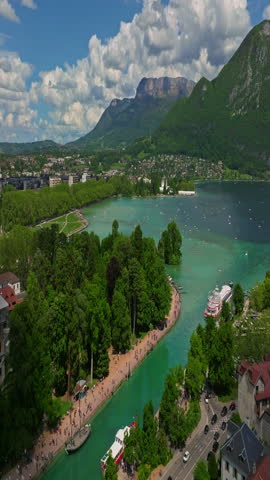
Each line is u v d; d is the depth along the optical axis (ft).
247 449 263.70
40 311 404.98
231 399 382.01
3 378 356.79
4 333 357.61
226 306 535.19
